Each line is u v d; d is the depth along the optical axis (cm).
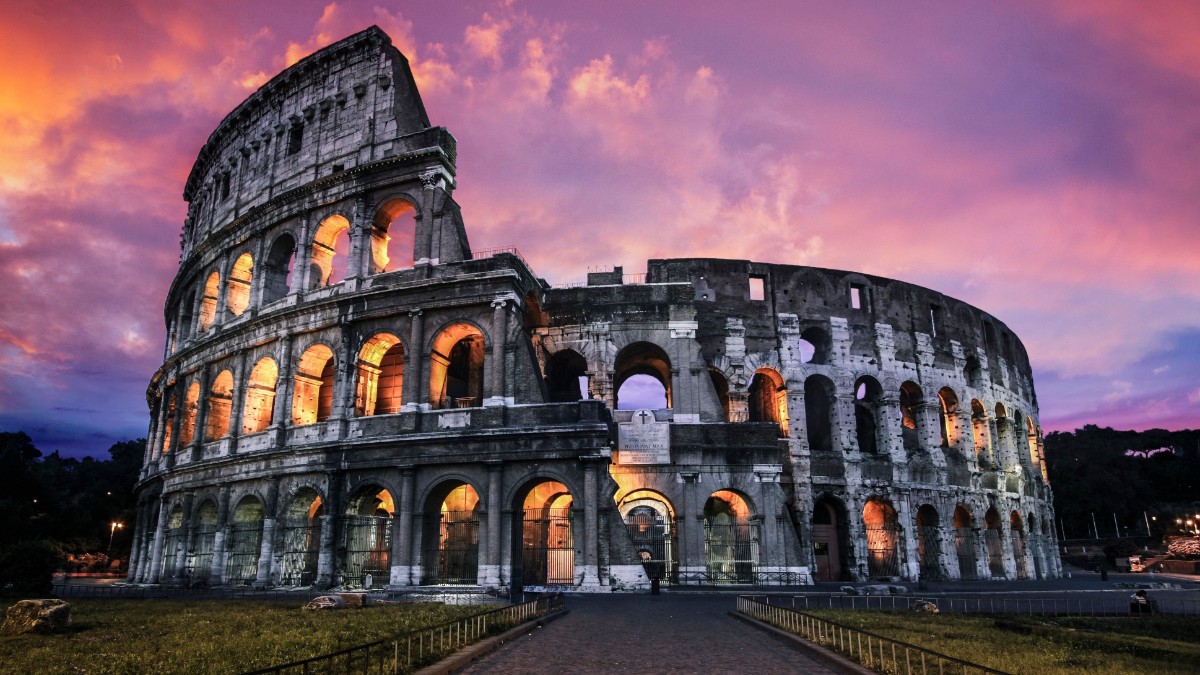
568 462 4556
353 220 5478
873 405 6700
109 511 11306
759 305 6419
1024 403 8488
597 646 2261
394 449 4781
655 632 2605
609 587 4334
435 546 4725
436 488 4738
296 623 2650
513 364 4803
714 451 5450
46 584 4662
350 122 5816
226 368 5969
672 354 5662
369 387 5247
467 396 5638
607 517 4453
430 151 5256
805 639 2256
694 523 5306
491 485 4562
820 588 4859
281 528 5084
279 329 5506
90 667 1781
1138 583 6806
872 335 6712
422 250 5134
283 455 5122
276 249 6034
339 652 1442
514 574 4516
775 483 5400
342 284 5341
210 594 4603
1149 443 17675
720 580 5444
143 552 6650
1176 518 13700
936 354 7075
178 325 7106
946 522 6588
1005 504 7325
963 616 3142
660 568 5216
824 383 6531
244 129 6700
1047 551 8431
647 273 6425
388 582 4891
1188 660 2050
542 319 5781
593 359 5650
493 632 2394
